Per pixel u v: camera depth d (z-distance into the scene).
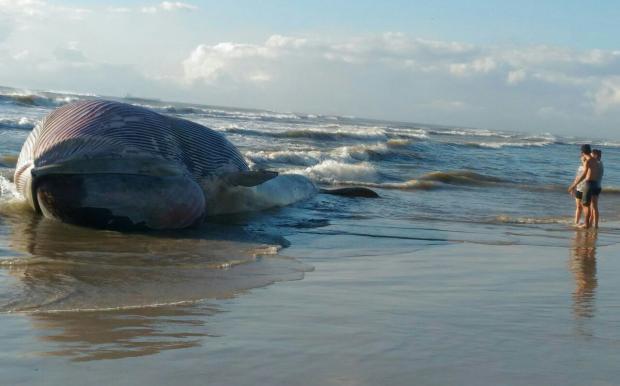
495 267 8.51
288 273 7.44
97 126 9.66
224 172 11.18
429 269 8.16
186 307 5.62
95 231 9.38
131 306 5.58
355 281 7.16
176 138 10.49
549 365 4.34
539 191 20.39
